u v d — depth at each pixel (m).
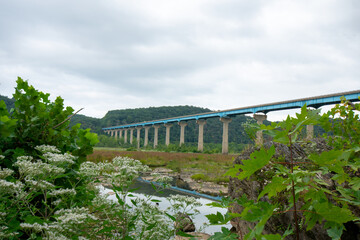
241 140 153.38
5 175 1.97
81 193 3.18
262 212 1.02
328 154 1.07
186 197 3.29
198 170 21.95
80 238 2.17
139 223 3.04
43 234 2.04
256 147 4.10
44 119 3.44
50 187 2.39
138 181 12.87
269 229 3.02
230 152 66.12
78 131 3.87
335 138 2.21
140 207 2.96
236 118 176.00
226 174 1.01
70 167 3.25
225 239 1.20
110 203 3.10
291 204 1.18
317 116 1.09
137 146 114.31
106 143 117.69
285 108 51.28
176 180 15.78
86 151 3.77
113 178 2.85
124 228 2.67
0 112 2.90
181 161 31.30
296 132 1.18
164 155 38.94
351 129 2.06
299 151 3.51
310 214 1.13
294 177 1.09
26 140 3.26
